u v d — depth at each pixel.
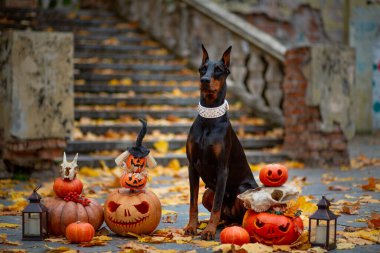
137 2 14.34
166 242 4.38
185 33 12.84
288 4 16.25
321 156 9.59
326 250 4.03
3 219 5.30
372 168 9.35
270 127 10.89
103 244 4.28
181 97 11.38
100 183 7.37
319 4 16.58
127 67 12.23
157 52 13.15
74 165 4.78
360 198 6.34
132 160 4.67
